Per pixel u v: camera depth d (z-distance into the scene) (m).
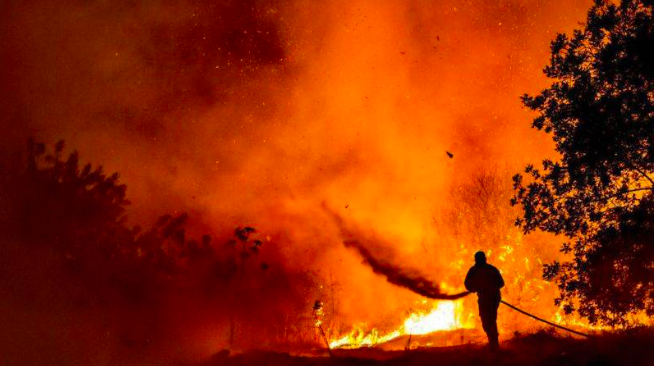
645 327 9.62
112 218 9.84
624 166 9.61
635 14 9.59
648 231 9.46
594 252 9.70
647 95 9.38
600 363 8.12
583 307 9.87
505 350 9.96
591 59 9.81
